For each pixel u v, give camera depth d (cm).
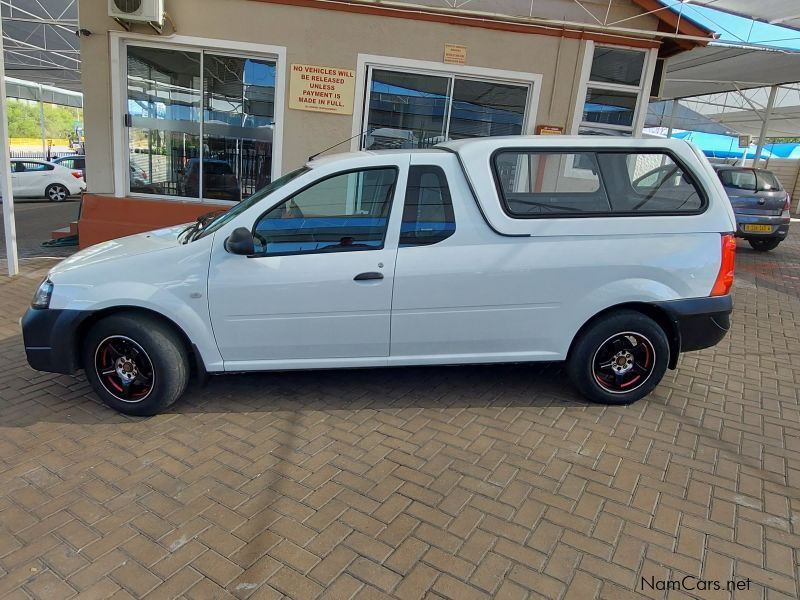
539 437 356
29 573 235
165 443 339
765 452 349
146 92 757
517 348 385
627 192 381
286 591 230
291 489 297
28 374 429
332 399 401
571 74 773
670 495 300
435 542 260
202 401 394
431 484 304
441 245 363
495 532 268
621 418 386
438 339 376
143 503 283
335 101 750
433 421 373
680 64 1413
